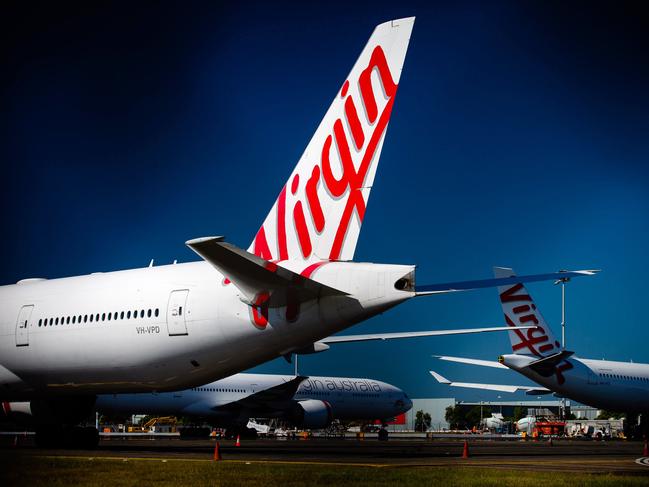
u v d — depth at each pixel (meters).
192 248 14.21
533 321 46.41
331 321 17.00
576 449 30.75
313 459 17.56
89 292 21.47
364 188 17.30
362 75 17.62
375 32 17.58
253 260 14.75
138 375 20.28
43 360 21.83
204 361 19.08
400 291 16.28
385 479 12.02
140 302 20.02
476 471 13.77
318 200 18.02
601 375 47.28
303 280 15.66
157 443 33.16
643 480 12.38
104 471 13.55
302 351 22.53
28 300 22.67
